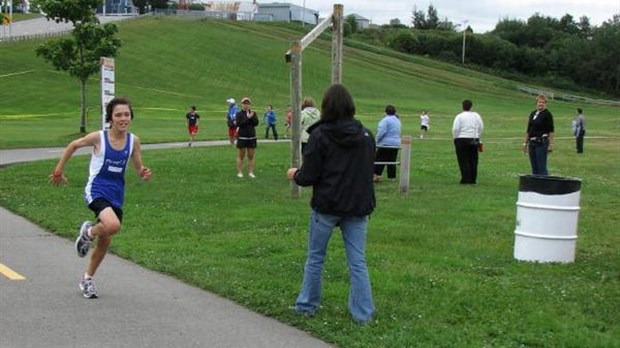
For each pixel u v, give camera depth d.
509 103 92.81
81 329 5.96
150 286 7.38
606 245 9.76
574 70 137.12
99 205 6.61
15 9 124.25
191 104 66.50
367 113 64.75
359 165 6.08
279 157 22.69
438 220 11.32
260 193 14.25
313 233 6.23
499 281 7.57
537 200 8.52
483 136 41.25
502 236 10.12
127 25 98.31
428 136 40.50
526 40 155.62
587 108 94.62
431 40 140.38
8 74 67.69
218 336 5.86
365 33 150.75
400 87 94.19
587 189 16.73
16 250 9.00
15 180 15.79
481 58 138.50
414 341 5.64
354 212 6.07
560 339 5.73
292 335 5.91
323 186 6.08
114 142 6.69
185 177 16.80
